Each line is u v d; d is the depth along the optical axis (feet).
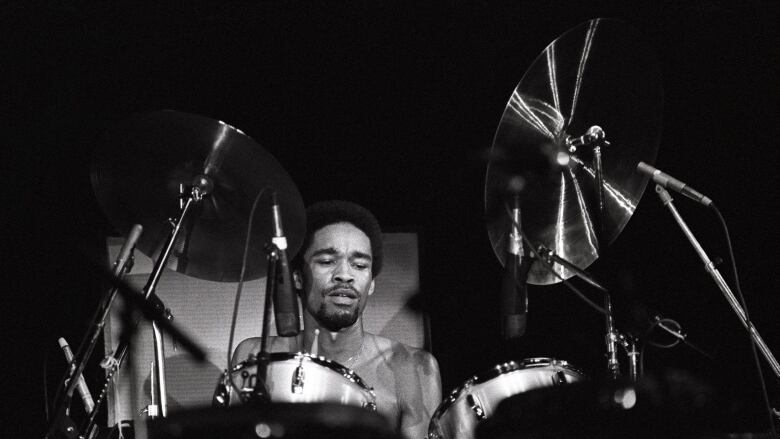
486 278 13.14
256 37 12.84
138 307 7.57
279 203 9.62
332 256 11.07
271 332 12.17
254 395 7.58
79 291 12.12
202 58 12.75
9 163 12.20
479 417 9.18
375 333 12.37
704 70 13.23
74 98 12.42
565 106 9.52
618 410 5.92
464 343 13.03
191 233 9.97
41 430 11.87
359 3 12.94
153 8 12.55
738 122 13.17
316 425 6.03
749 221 13.03
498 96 13.15
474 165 13.20
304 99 13.01
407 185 13.20
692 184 13.16
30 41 12.28
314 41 12.96
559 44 8.98
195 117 9.09
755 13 13.14
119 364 8.91
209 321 12.20
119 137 9.33
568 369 9.36
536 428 6.04
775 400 12.39
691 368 12.77
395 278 12.54
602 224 9.77
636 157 10.15
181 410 6.08
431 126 13.21
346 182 13.12
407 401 11.30
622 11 13.12
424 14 13.03
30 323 12.02
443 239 13.17
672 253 13.10
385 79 13.11
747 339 12.73
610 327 9.29
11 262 12.07
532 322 13.10
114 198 9.81
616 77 9.66
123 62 12.55
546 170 9.65
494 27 13.08
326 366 8.85
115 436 11.21
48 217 12.23
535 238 9.86
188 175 9.66
